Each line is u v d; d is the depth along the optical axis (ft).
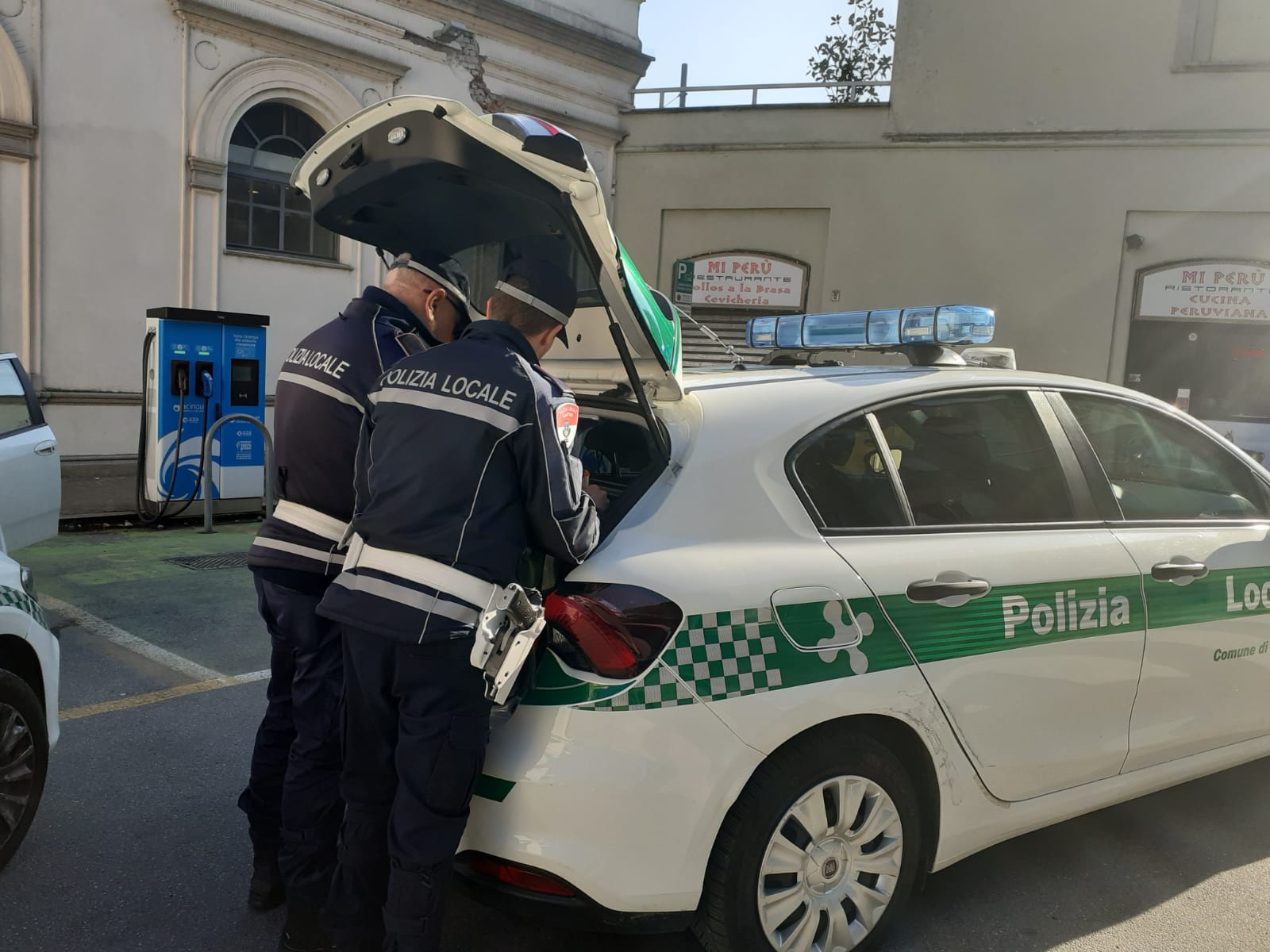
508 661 6.86
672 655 7.27
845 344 11.16
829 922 8.16
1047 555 9.35
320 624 8.54
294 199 35.19
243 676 15.87
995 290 44.42
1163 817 12.00
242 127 33.40
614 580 7.38
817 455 8.59
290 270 34.47
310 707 8.46
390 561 7.09
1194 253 41.98
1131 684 9.96
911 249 45.39
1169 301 42.45
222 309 32.71
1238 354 41.91
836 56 75.36
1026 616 9.05
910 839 8.54
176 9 30.27
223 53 31.71
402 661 6.97
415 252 10.03
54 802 11.40
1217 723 10.93
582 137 45.96
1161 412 11.37
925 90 44.60
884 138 45.34
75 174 28.91
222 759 12.71
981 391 9.86
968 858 10.84
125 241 30.14
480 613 6.97
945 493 9.18
